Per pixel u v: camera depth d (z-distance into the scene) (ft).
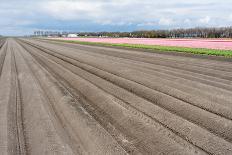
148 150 24.59
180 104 37.76
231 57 90.07
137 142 26.43
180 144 25.52
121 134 28.60
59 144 26.05
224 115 33.09
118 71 67.56
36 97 44.93
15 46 212.64
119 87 50.47
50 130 29.89
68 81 59.72
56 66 84.07
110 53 123.03
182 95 42.32
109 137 27.55
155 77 57.31
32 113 36.60
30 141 27.25
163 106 37.88
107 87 51.03
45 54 130.21
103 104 39.86
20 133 29.53
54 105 40.55
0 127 30.94
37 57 115.96
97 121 32.89
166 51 119.96
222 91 43.68
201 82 51.21
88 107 39.11
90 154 23.90
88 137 27.68
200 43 171.12
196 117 32.83
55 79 62.13
